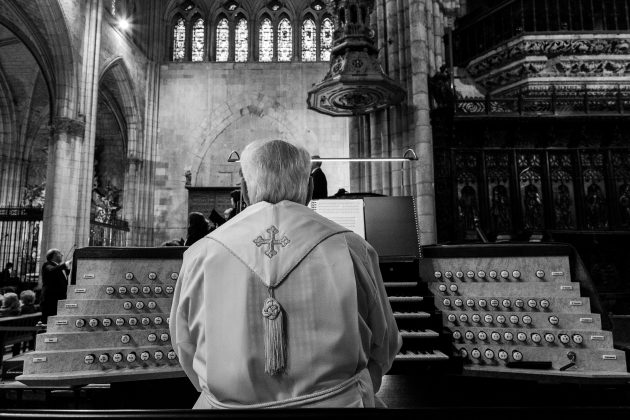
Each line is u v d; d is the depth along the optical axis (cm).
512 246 437
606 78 1191
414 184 995
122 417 126
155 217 2317
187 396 422
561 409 129
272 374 134
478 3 1438
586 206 1038
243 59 2506
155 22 2417
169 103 2419
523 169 1052
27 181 2311
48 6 1509
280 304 141
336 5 958
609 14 1209
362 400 141
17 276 1788
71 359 372
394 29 1087
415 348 417
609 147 1044
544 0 1206
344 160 606
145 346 396
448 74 1006
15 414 128
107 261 418
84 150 1664
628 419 126
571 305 407
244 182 187
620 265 978
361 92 946
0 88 2141
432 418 126
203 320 148
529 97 1181
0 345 589
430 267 463
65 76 1603
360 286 154
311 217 161
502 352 409
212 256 153
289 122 2409
